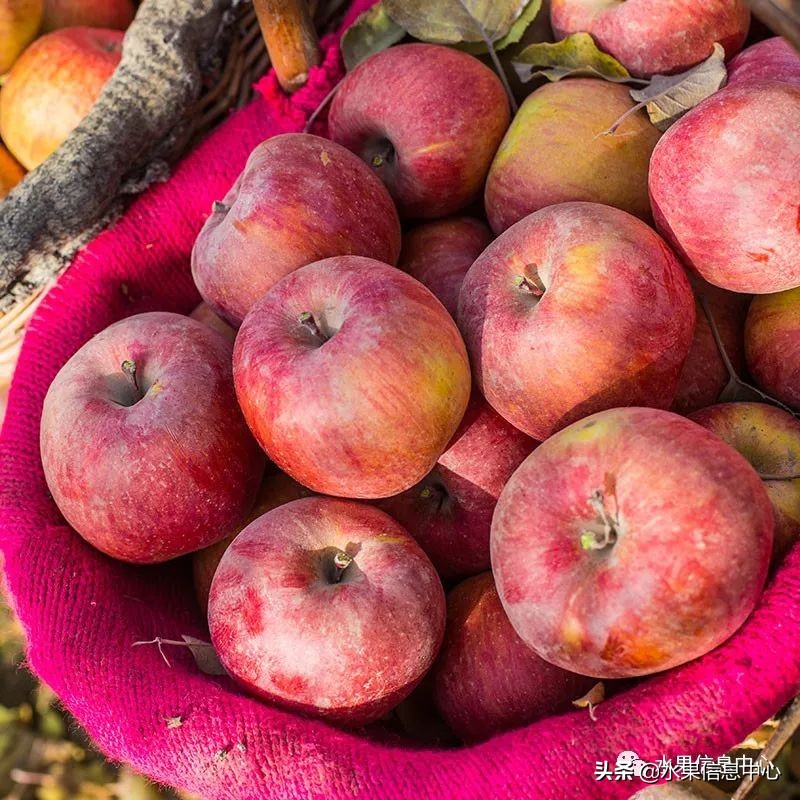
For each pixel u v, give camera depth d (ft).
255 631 1.30
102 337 1.53
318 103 1.75
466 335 1.41
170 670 1.37
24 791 2.04
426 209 1.65
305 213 1.47
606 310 1.29
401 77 1.58
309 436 1.30
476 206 1.71
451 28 1.68
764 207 1.29
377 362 1.28
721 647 1.20
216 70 1.93
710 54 1.53
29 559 1.48
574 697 1.34
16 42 2.13
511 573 1.24
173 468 1.41
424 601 1.32
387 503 1.49
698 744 1.18
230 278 1.49
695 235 1.35
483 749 1.24
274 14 1.69
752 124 1.30
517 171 1.51
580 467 1.22
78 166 1.74
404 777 1.23
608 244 1.31
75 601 1.44
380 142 1.66
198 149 1.84
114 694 1.34
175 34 1.84
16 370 1.70
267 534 1.35
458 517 1.47
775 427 1.37
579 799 1.19
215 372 1.47
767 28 1.62
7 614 2.16
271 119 1.81
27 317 1.82
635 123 1.49
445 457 1.45
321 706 1.29
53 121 2.06
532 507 1.24
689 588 1.13
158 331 1.51
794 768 1.71
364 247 1.50
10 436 1.63
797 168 1.28
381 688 1.30
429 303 1.34
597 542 1.19
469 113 1.58
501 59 1.71
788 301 1.42
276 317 1.36
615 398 1.32
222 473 1.44
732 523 1.14
